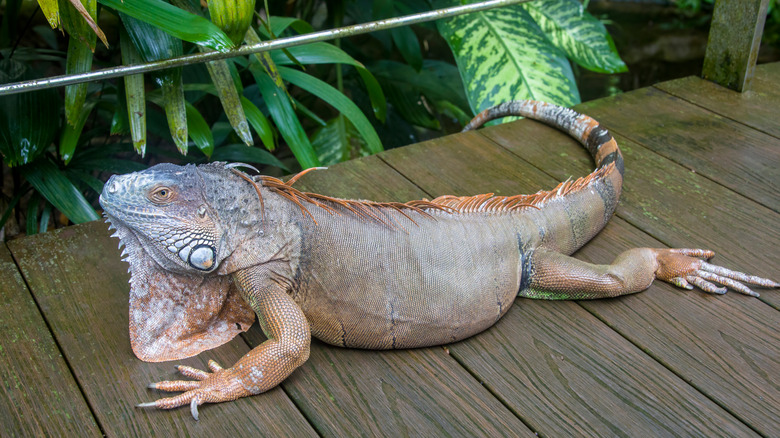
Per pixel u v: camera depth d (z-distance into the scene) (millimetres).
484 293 1124
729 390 1077
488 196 1169
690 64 2990
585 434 1037
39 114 1369
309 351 1069
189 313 1090
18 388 1065
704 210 1333
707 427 1043
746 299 1188
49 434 1024
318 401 1064
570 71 1761
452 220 1136
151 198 1014
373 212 1111
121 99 1341
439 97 2045
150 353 1087
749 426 1043
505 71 1746
